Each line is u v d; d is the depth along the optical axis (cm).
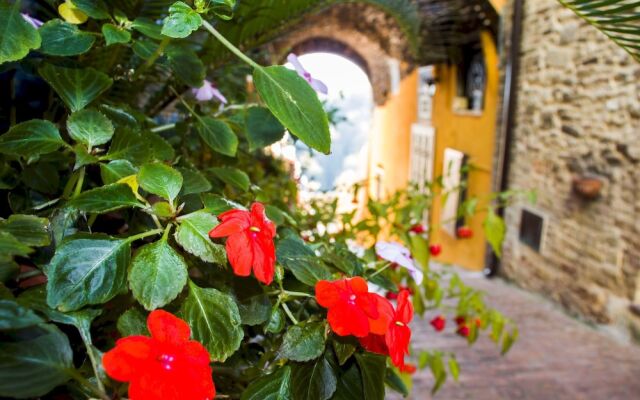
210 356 41
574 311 379
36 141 47
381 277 67
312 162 242
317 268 52
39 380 35
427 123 703
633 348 313
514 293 448
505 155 477
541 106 423
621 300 331
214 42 90
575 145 378
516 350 302
